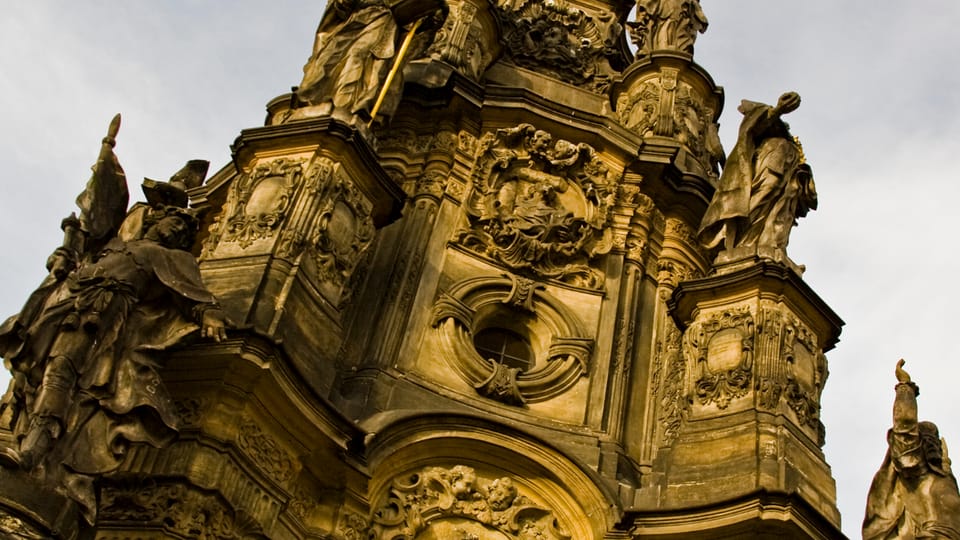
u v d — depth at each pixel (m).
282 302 16.55
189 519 14.71
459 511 17.38
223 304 16.36
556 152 21.78
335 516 16.33
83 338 14.30
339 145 18.28
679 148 22.39
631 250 21.38
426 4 20.47
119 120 16.47
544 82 24.88
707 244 20.19
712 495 17.02
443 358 19.09
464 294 19.86
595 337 20.11
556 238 20.95
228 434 15.33
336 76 19.77
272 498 15.65
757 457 17.17
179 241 15.95
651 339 20.59
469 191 21.16
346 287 17.81
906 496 17.08
